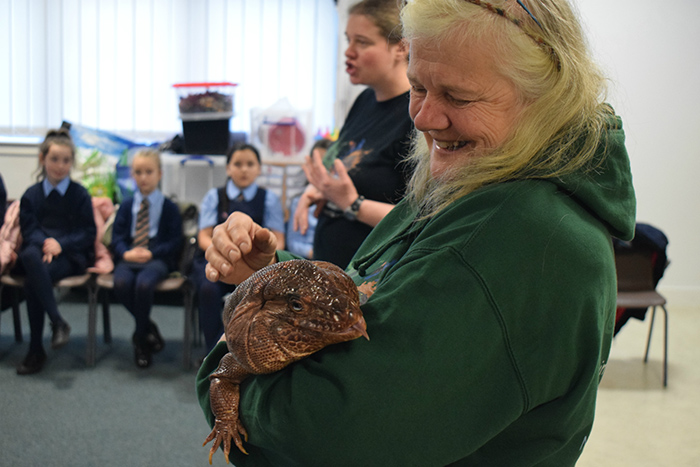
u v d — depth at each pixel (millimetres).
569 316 662
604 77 769
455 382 646
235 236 908
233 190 3320
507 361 658
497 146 730
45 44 4746
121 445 2418
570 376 692
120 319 3943
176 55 4848
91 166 4051
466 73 698
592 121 731
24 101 4801
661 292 4477
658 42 4176
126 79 4848
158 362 3262
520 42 685
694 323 4105
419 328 651
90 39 4781
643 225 3178
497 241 663
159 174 3475
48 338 3602
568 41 720
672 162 4320
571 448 780
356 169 1672
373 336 666
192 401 2832
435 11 695
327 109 4957
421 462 658
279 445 685
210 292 3008
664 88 4230
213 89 4020
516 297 651
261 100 4938
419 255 705
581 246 678
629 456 2439
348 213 1613
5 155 4508
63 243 3262
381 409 645
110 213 3756
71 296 4395
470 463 739
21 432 2486
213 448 744
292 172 3963
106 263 3389
